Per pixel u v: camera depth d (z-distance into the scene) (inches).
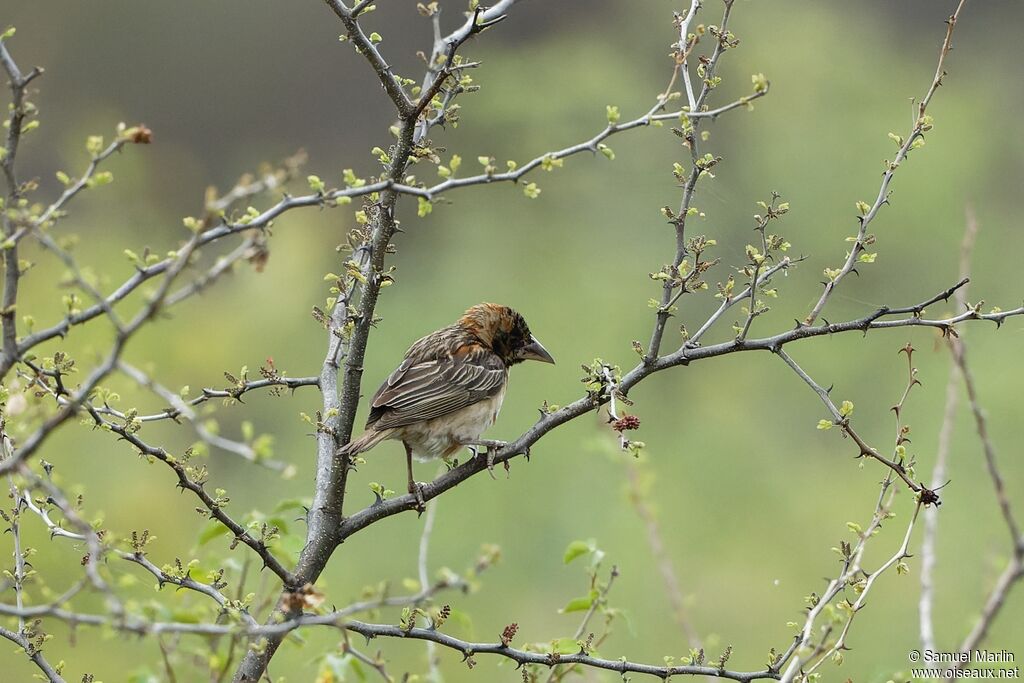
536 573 547.2
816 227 791.1
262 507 604.4
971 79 965.8
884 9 986.1
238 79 1069.8
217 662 208.8
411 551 553.6
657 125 241.8
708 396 713.0
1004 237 813.2
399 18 1071.0
